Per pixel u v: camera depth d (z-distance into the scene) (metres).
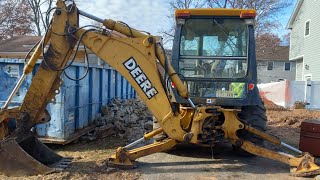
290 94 18.08
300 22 25.95
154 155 6.92
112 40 5.55
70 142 7.55
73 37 5.49
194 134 5.75
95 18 5.59
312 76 23.28
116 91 11.16
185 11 6.55
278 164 6.39
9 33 36.16
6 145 5.23
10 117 5.42
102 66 9.34
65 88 6.93
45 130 6.97
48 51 5.48
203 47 6.62
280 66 48.81
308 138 6.93
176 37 6.59
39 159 5.82
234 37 6.59
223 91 6.42
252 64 6.39
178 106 6.33
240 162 6.50
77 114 7.68
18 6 36.53
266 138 6.31
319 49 22.11
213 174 5.71
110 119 8.92
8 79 7.08
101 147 7.38
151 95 5.66
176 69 6.52
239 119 6.19
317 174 5.59
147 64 5.62
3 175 5.22
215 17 6.58
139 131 8.53
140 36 5.66
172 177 5.50
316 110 16.25
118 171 5.73
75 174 5.44
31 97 5.52
